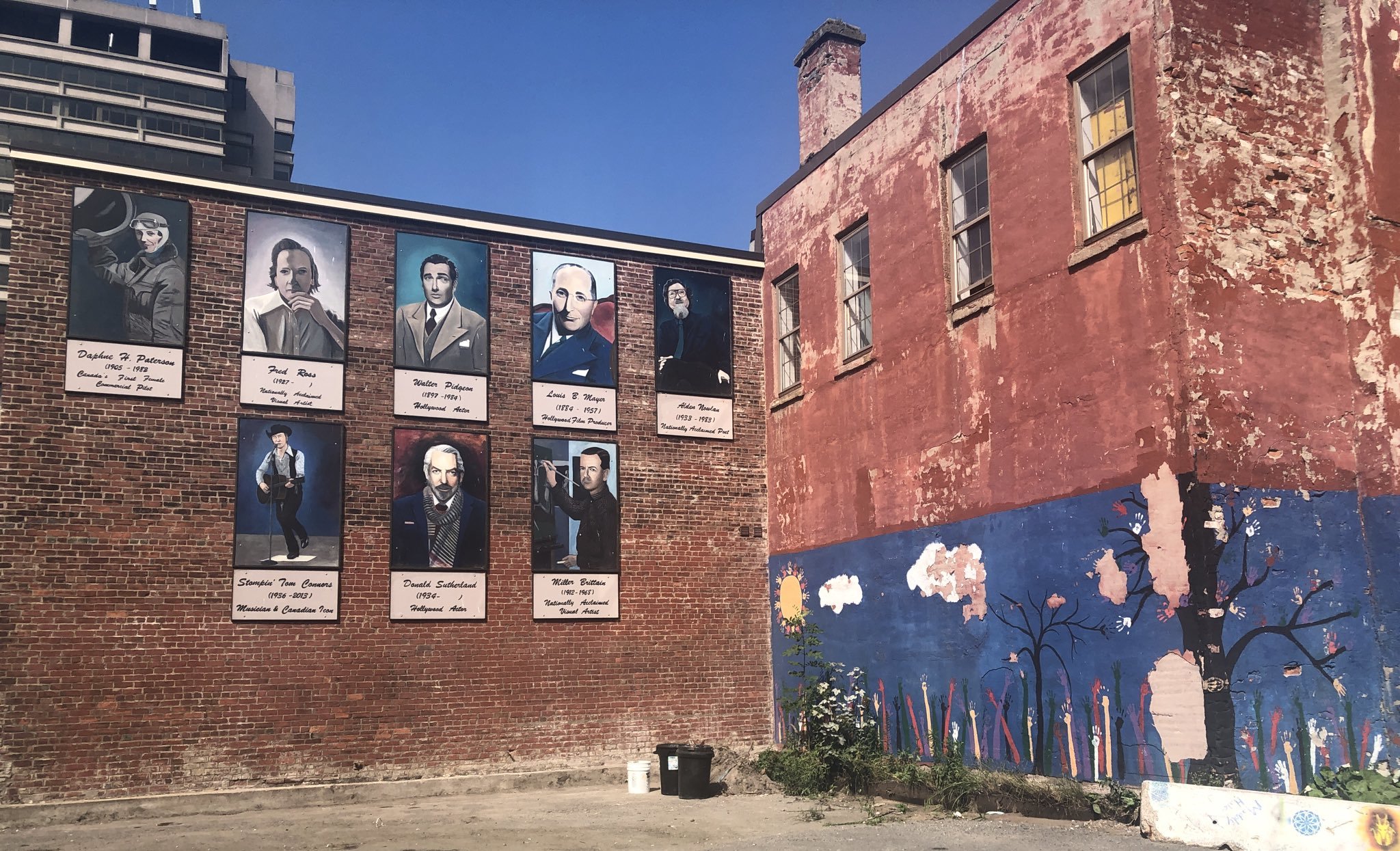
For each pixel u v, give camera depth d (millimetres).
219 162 60406
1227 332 9664
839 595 14430
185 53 61781
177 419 13070
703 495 15969
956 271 12805
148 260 13242
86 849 10141
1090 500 10453
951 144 12867
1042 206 11344
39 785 11844
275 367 13633
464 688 13945
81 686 12172
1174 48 9922
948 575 12391
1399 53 10625
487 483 14539
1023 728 11133
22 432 12352
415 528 14016
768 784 13773
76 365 12703
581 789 14039
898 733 13078
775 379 16531
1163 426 9695
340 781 13117
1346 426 10031
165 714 12461
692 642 15453
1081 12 11016
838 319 15000
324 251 14164
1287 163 10266
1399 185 10359
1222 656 9125
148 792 12250
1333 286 10258
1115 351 10281
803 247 16031
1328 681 9398
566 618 14695
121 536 12594
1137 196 10328
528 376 15055
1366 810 7496
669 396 15977
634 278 16062
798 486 15633
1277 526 9539
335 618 13406
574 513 15008
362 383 14062
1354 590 9680
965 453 12258
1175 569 9484
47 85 56969
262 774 12773
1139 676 9797
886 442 13695
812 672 14891
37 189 12883
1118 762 9969
